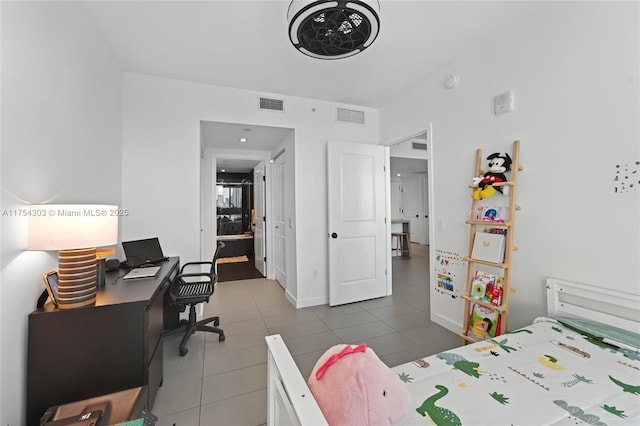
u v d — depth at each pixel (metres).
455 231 2.52
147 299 1.43
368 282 3.55
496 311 1.98
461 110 2.44
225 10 1.82
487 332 2.03
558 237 1.75
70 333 1.29
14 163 1.16
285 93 3.17
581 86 1.63
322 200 3.44
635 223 1.42
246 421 1.55
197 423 1.53
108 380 1.33
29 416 1.23
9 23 1.13
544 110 1.82
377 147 3.60
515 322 1.99
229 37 2.11
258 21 1.93
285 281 3.90
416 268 5.32
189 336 2.39
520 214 1.96
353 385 0.79
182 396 1.74
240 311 3.18
